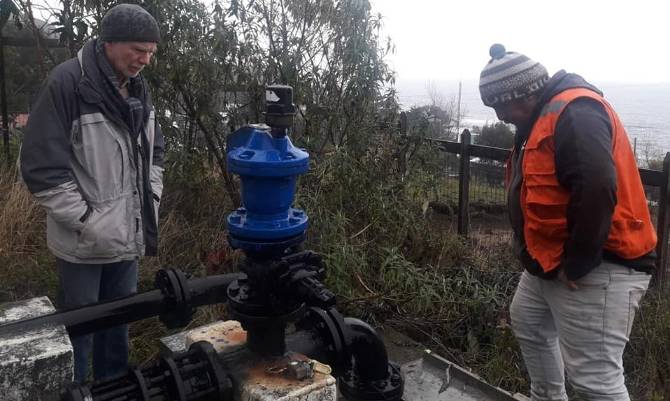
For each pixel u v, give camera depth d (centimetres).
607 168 223
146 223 275
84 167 250
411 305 418
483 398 317
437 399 315
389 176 509
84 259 256
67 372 186
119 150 256
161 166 291
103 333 282
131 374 183
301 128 516
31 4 512
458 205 556
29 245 421
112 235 255
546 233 247
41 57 533
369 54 520
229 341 225
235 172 186
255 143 188
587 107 233
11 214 427
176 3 440
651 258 250
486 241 530
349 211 472
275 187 186
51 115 238
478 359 381
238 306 201
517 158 277
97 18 469
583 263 233
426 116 552
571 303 249
